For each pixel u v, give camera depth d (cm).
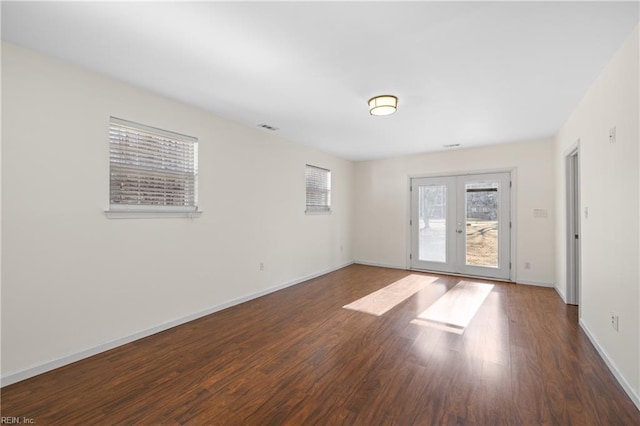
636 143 190
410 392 202
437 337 288
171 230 311
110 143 266
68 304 236
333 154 589
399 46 210
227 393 201
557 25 186
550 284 473
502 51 217
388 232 628
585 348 263
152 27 189
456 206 559
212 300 354
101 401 192
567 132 372
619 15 176
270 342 278
